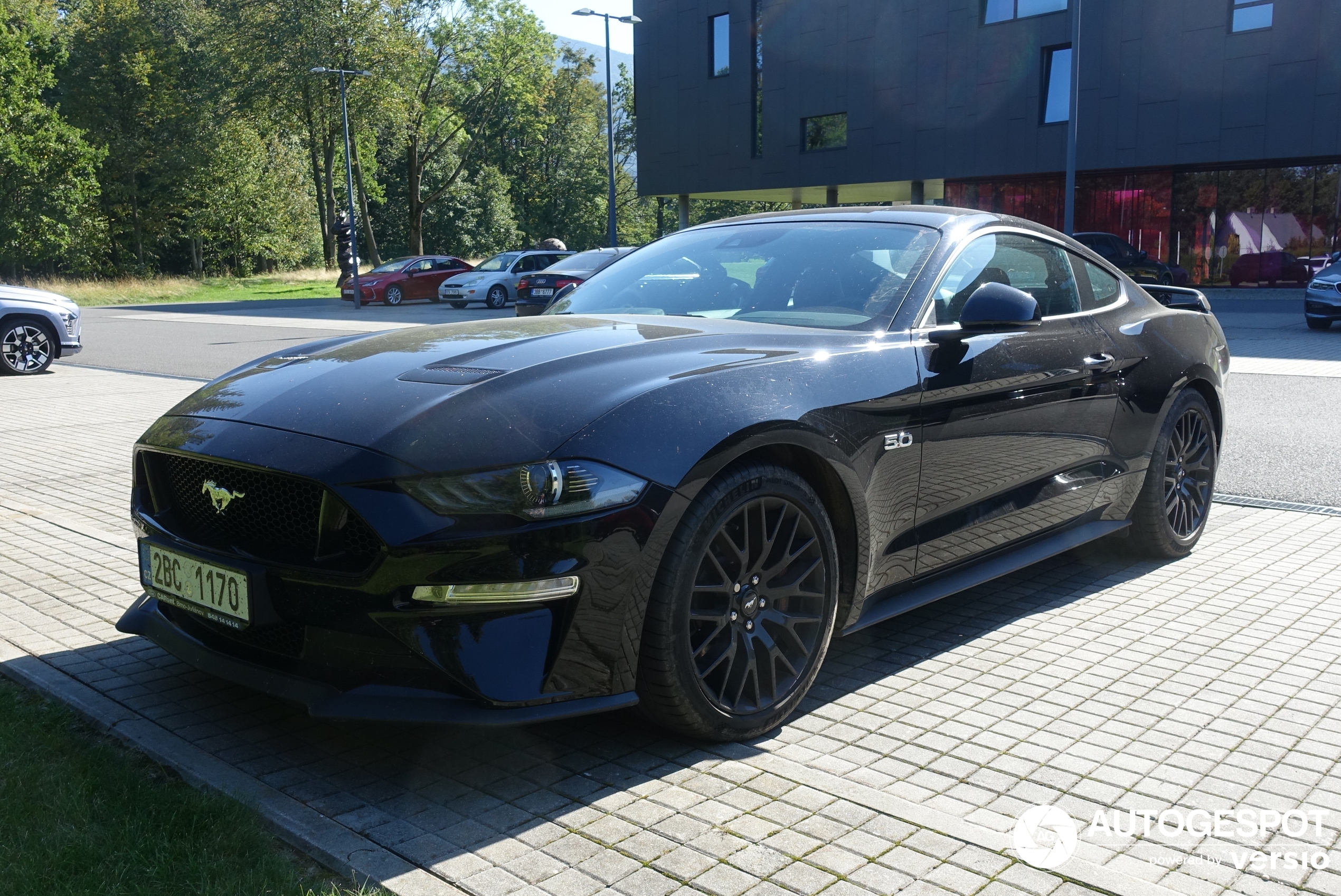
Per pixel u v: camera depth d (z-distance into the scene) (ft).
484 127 235.81
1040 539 12.82
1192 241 90.02
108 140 172.55
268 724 9.41
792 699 9.38
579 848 7.32
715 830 7.59
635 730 9.36
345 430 8.28
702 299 11.85
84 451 23.70
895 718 9.65
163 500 9.57
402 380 8.96
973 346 11.15
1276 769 8.64
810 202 137.59
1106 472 13.44
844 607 10.07
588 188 261.03
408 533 7.57
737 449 8.57
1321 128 80.12
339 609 7.90
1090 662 11.07
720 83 113.80
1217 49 83.51
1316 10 78.95
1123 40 87.51
